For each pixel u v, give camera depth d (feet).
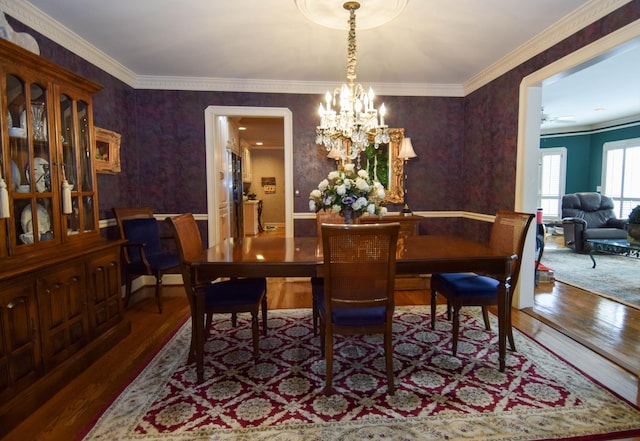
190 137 13.52
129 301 11.51
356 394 6.37
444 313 10.44
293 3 7.80
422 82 13.87
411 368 7.27
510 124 11.18
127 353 8.07
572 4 7.87
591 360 7.52
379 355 7.88
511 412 5.80
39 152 6.78
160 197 13.62
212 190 13.74
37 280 6.17
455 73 12.71
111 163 11.27
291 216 14.17
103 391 6.52
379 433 5.33
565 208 21.18
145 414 5.82
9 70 5.96
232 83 13.39
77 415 5.82
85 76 10.20
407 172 14.47
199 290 6.74
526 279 10.64
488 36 9.55
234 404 6.10
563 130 25.54
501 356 7.08
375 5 7.73
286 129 13.82
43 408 6.00
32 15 8.05
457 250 7.55
